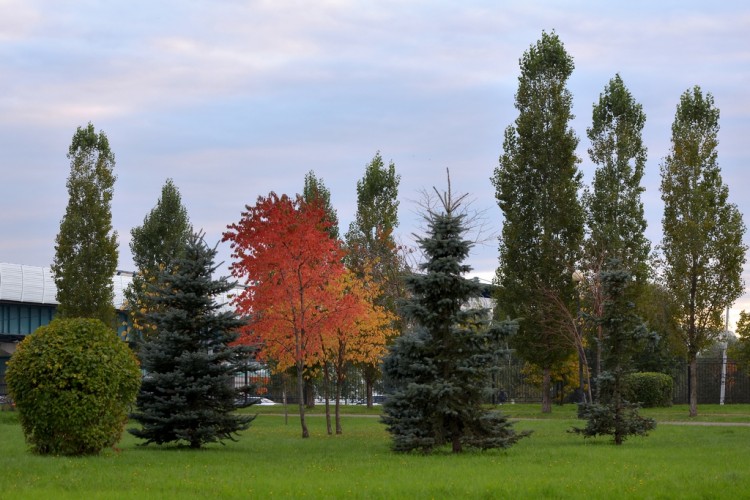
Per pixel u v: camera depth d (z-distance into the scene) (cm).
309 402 5494
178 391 2417
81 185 4900
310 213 2922
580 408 2648
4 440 2669
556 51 4722
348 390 6594
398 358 2317
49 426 2045
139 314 4184
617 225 4647
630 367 2520
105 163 4984
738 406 4947
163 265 4850
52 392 2034
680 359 5575
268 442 2722
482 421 2239
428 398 2203
